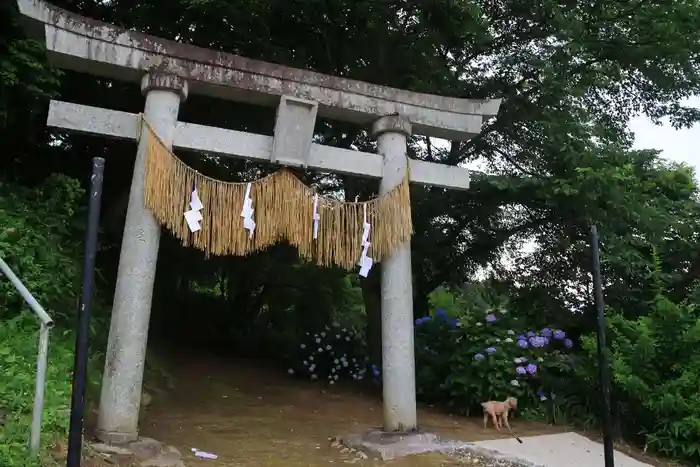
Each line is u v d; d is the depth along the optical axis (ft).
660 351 20.86
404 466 16.67
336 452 18.44
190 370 30.14
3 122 19.89
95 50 17.46
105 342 21.29
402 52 28.53
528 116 28.58
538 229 29.78
